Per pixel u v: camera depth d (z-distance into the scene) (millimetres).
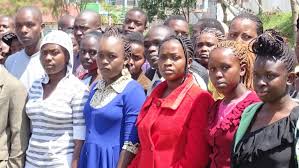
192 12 23391
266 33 2984
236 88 3418
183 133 3559
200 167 3518
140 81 5129
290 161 2787
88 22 6527
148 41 4922
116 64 4051
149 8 21297
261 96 2959
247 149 2938
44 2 15070
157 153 3623
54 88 4223
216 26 5617
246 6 21953
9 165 4375
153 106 3746
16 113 4359
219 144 3334
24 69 5445
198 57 4797
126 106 3980
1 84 4320
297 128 2758
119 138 3998
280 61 2916
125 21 6711
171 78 3703
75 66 6348
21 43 5988
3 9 14344
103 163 3949
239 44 3514
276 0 22406
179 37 3783
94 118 4023
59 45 4188
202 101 3557
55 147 4105
